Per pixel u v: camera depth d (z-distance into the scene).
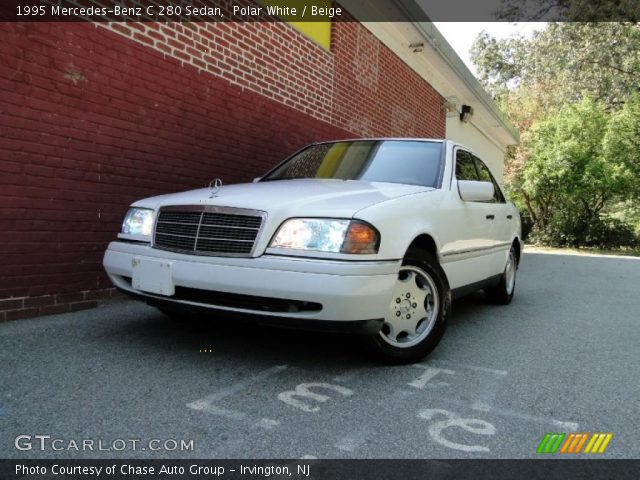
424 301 3.68
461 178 4.73
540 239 19.00
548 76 25.17
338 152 4.93
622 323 5.36
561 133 17.61
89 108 4.65
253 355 3.66
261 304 3.17
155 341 3.88
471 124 16.30
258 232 3.18
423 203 3.78
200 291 3.33
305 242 3.11
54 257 4.48
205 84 5.91
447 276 4.15
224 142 6.22
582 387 3.32
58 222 4.48
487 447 2.45
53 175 4.40
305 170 4.83
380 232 3.20
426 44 10.77
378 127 10.01
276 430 2.53
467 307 6.02
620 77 19.72
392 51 10.41
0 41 3.96
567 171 17.28
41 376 3.08
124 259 3.68
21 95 4.12
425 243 3.88
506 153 22.47
